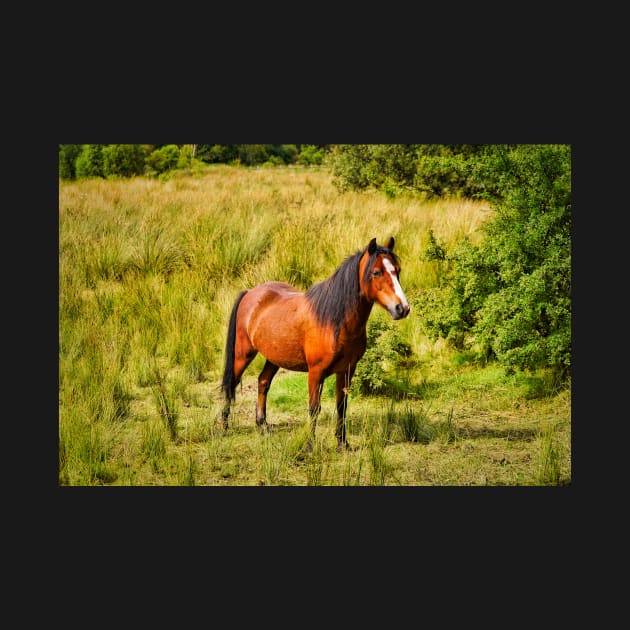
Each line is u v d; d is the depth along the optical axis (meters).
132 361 9.66
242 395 9.31
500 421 8.38
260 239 12.19
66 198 13.07
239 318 8.07
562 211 8.74
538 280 8.41
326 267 11.62
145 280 11.47
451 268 10.72
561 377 9.06
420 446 7.73
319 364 7.33
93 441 7.45
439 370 9.68
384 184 14.84
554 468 7.09
